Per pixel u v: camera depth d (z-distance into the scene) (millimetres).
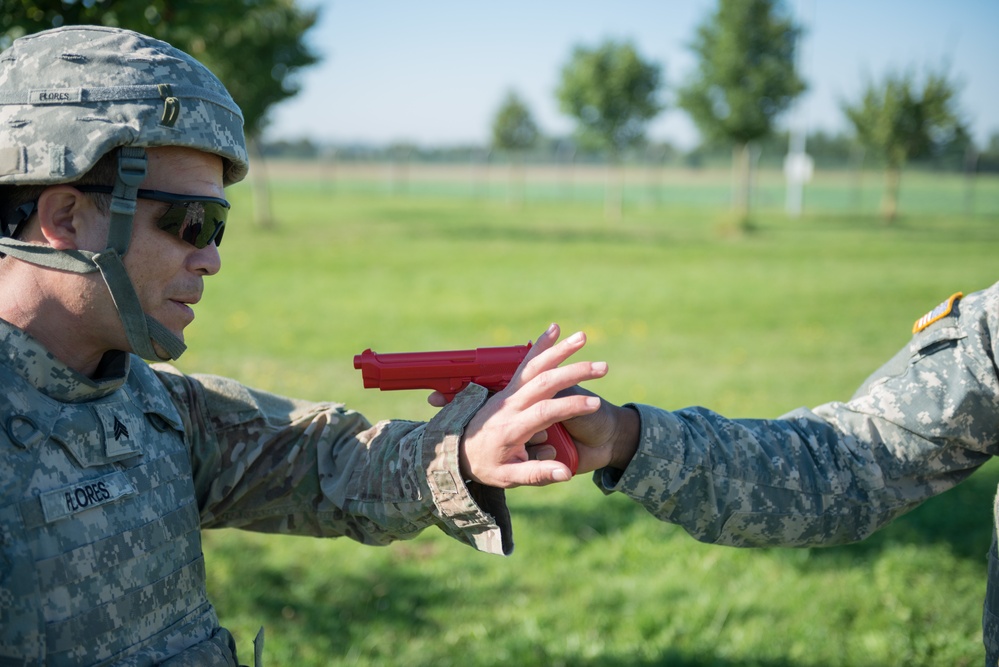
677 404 6453
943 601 3703
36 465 1149
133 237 1212
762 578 3875
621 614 3578
